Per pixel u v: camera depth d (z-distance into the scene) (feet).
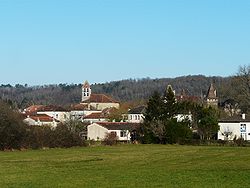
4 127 367.25
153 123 456.86
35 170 199.52
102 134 540.11
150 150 351.05
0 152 342.23
